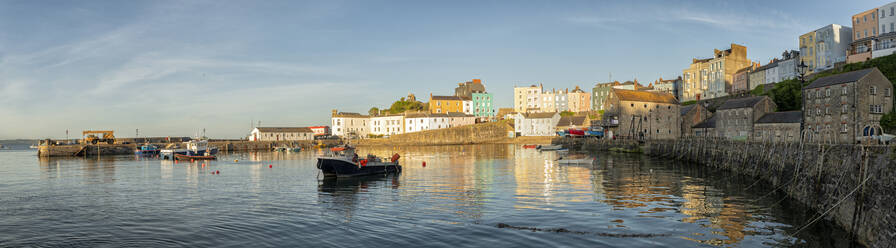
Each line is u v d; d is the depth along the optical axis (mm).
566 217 23062
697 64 114875
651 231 20125
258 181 40906
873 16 75500
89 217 24438
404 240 19188
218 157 88500
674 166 51375
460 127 142000
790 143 30641
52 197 31922
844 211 19703
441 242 18812
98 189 36344
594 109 172375
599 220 22344
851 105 49344
